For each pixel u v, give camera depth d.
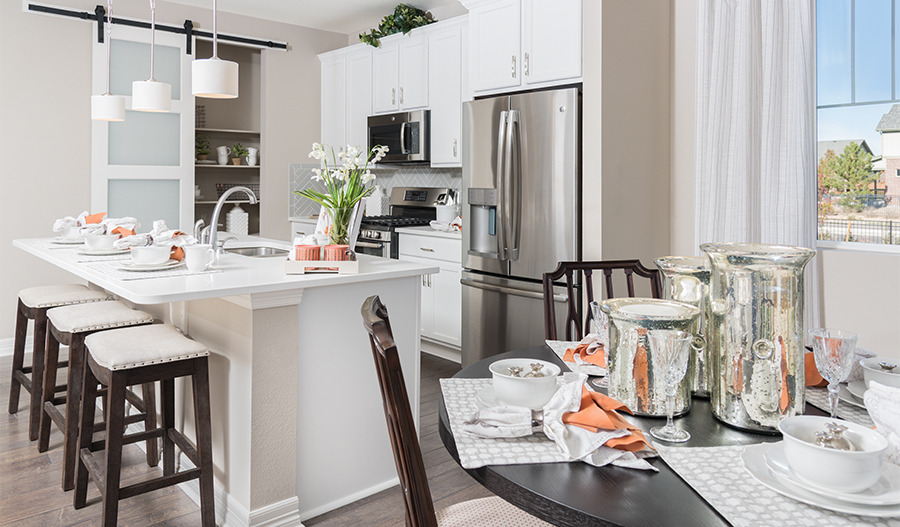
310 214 5.84
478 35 3.72
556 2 3.24
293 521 2.08
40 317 2.78
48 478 2.41
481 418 1.08
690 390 1.19
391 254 4.49
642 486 0.89
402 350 2.44
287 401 2.05
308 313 2.12
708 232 3.08
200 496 2.08
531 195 3.30
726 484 0.88
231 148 5.69
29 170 4.29
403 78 4.77
